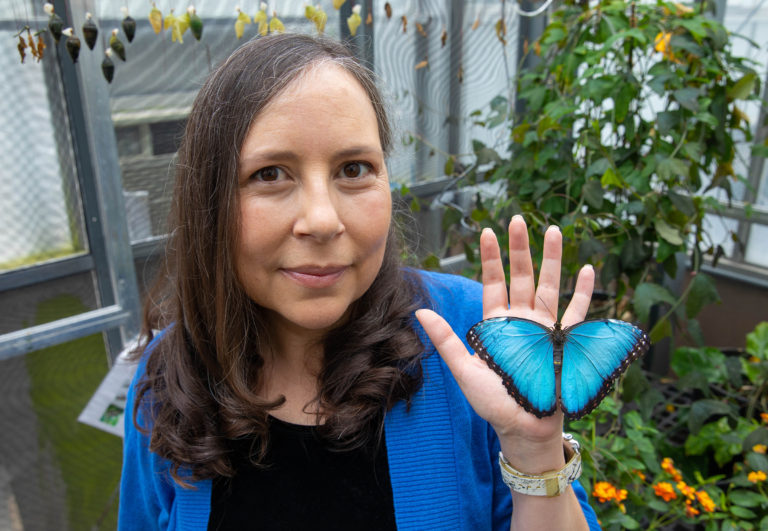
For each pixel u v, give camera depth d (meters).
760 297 1.56
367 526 0.53
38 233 1.11
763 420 1.18
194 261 0.52
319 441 0.54
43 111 1.06
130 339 1.21
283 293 0.47
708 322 1.68
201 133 0.47
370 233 0.46
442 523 0.53
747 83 1.11
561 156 1.20
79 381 1.20
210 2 1.16
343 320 0.55
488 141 1.67
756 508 1.03
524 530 0.48
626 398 1.10
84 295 1.18
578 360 0.46
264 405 0.52
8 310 1.10
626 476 1.00
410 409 0.54
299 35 0.48
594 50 1.12
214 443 0.53
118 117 1.12
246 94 0.44
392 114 0.59
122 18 1.08
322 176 0.44
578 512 0.49
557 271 0.49
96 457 1.24
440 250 1.67
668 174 1.06
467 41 1.53
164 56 1.14
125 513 0.65
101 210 1.15
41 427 1.17
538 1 1.43
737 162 1.58
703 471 1.15
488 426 0.57
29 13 1.00
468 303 0.60
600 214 1.16
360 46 1.19
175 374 0.57
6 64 1.01
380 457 0.54
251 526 0.54
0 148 1.03
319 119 0.43
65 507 1.23
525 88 1.31
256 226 0.45
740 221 1.59
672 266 1.17
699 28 1.07
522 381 0.45
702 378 1.16
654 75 1.09
